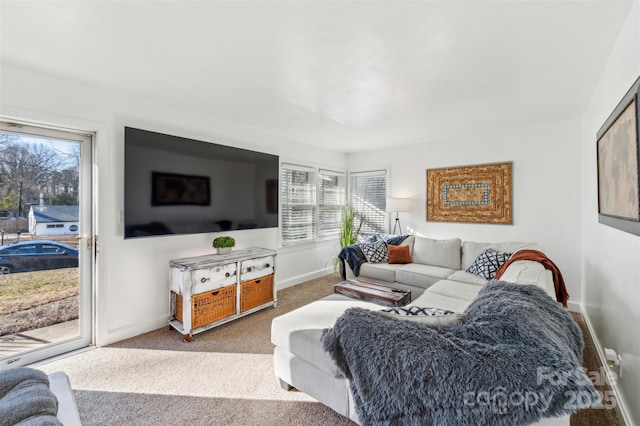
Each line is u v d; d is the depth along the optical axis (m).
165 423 1.60
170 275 2.77
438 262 3.65
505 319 1.09
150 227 2.67
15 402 0.92
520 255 2.65
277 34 1.66
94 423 1.60
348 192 5.45
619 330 1.72
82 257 2.43
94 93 2.39
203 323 2.65
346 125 3.52
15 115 2.03
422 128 3.66
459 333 1.12
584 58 1.92
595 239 2.53
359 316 1.26
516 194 3.66
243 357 2.29
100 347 2.42
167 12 1.47
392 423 1.07
